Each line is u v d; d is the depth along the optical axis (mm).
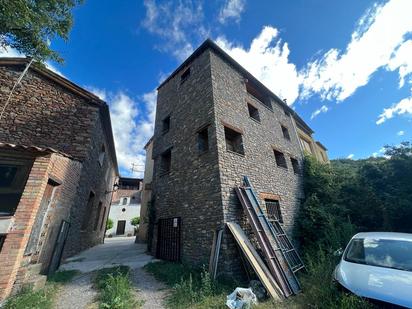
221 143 7012
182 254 6992
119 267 6070
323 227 8438
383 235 4465
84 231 9508
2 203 5258
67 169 6203
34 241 4484
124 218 26359
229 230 5914
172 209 8133
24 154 4719
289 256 6504
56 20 5441
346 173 11172
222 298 4094
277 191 8781
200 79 8688
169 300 4160
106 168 13523
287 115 13656
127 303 3842
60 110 7859
